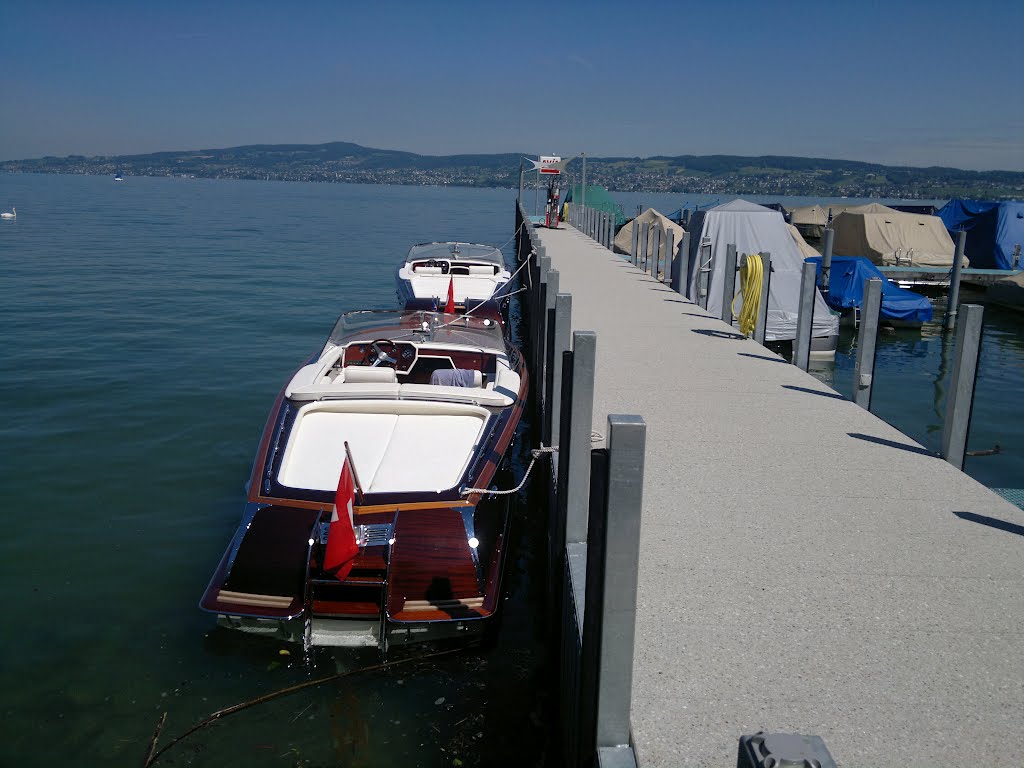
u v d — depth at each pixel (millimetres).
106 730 4613
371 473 5918
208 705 4848
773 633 3631
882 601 3900
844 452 5961
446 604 5238
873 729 3027
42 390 11133
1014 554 4383
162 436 9453
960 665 3414
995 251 26203
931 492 5219
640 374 8234
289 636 5344
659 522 4738
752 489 5246
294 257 29672
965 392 5699
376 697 4957
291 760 4422
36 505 7520
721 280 15562
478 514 5621
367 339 8680
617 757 2969
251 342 14781
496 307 13062
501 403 6984
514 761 4441
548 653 5473
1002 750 2926
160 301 18922
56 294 19516
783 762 1720
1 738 4523
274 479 5781
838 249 26812
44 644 5410
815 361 14875
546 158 32750
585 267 18188
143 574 6371
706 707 3150
